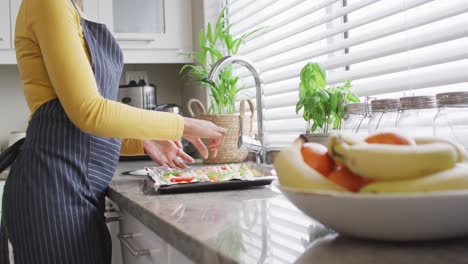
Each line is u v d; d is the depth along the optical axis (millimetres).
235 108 2137
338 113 1300
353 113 1161
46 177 1111
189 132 1166
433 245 521
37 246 1101
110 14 2387
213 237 627
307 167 557
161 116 1104
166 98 2850
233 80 1958
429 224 483
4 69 2596
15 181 1143
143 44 2445
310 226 682
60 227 1103
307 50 1910
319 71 1406
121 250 1323
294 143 611
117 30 2408
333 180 537
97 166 1185
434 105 908
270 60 2162
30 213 1102
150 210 861
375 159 493
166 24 2486
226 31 2039
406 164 488
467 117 854
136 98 2465
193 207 881
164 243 856
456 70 1212
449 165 499
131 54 2439
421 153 486
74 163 1138
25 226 1111
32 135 1150
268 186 1157
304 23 1919
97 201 1192
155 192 1114
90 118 1029
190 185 1083
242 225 702
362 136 574
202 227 693
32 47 1134
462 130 854
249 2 2158
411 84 1340
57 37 1020
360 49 1636
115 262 1396
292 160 572
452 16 1197
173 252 803
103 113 1035
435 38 1244
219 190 1106
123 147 1461
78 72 1023
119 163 2156
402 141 522
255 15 2225
